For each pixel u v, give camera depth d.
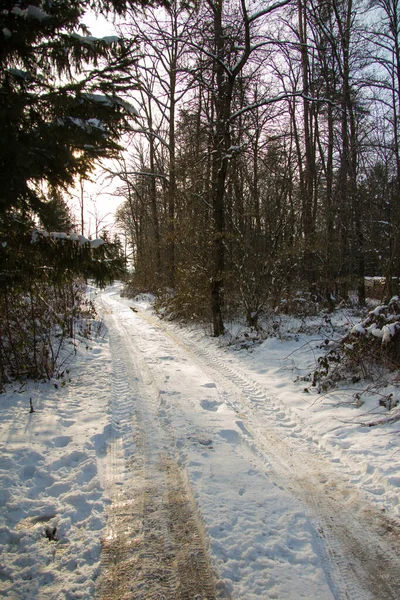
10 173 3.03
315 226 13.80
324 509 3.31
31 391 6.19
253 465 4.02
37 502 3.37
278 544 2.83
